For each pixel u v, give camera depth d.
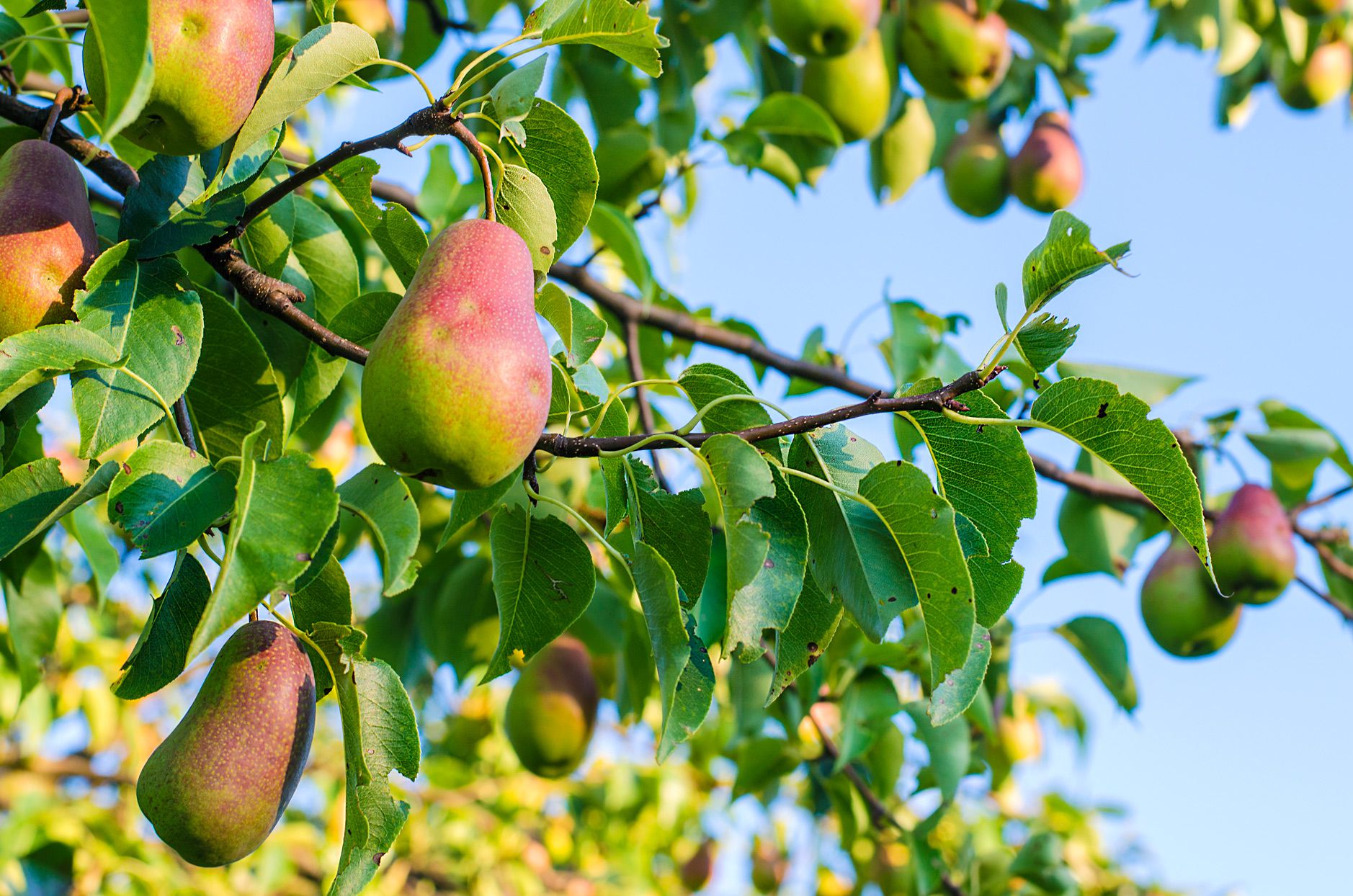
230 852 1.28
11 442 1.52
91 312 1.36
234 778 1.26
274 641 1.34
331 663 1.37
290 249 1.94
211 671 1.32
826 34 3.23
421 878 5.64
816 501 1.50
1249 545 3.42
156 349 1.39
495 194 1.49
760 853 5.88
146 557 1.19
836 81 3.45
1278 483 3.90
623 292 3.90
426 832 5.54
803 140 3.56
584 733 3.31
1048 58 3.80
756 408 1.51
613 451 1.38
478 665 3.41
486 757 5.91
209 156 1.59
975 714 3.26
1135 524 3.64
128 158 2.05
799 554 1.45
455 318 1.20
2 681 3.52
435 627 3.49
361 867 1.31
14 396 1.21
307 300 1.98
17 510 1.25
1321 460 3.76
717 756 5.05
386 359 1.19
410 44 3.32
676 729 1.40
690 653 1.42
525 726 3.25
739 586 1.32
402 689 1.39
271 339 1.86
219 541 1.50
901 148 3.78
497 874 5.60
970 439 1.44
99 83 1.23
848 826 3.56
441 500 3.51
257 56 1.32
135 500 1.22
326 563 1.29
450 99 1.40
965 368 3.25
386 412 1.18
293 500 1.14
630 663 3.28
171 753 1.27
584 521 1.46
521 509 1.50
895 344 3.21
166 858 4.64
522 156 1.53
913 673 3.32
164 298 1.43
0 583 2.52
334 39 1.33
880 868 4.03
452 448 1.17
